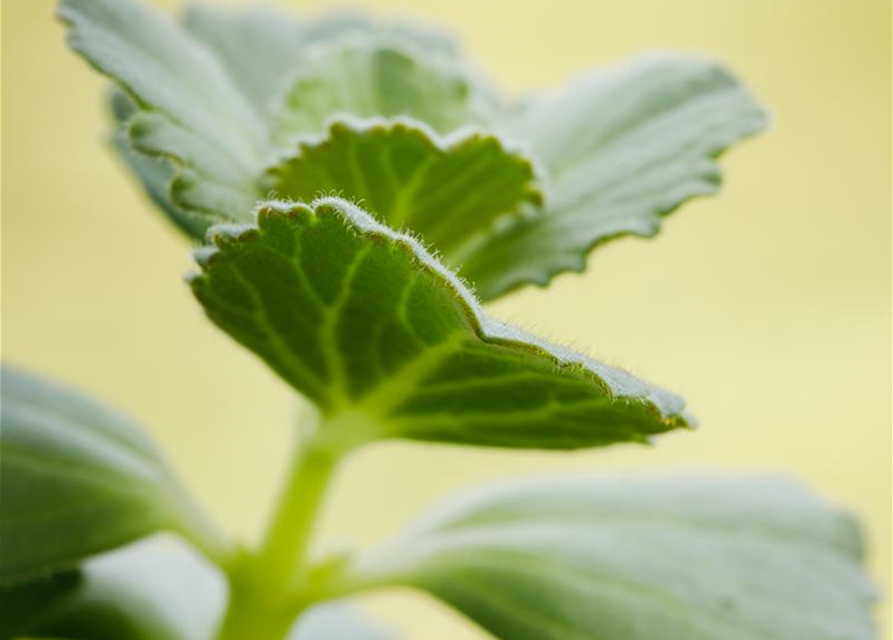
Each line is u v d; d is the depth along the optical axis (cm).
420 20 34
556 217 30
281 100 30
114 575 31
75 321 47
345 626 33
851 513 31
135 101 28
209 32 33
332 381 28
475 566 30
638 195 30
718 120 30
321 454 29
